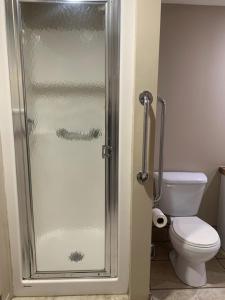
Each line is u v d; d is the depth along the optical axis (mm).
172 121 2383
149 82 1515
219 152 2463
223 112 2395
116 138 1672
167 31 2232
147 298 1799
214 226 2598
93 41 1614
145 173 1586
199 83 2332
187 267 2004
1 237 1659
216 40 2270
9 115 1608
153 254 2387
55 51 1622
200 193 2279
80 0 1536
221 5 2215
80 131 1718
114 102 1630
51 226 1824
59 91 1667
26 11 1552
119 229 1763
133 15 1503
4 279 1714
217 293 1923
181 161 2457
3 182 1673
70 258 1872
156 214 1896
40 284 1831
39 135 1707
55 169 1758
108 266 1857
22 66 1584
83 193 1794
